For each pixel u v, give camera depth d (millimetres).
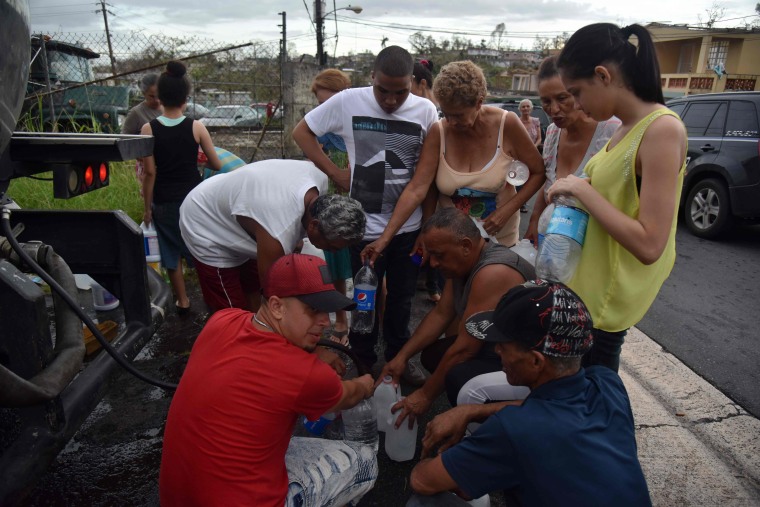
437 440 1938
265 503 1688
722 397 3094
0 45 1671
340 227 2287
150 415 2945
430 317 2604
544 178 2979
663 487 2375
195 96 9570
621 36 1740
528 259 2738
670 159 1670
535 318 1502
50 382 1800
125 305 2662
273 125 10641
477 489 1561
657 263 1936
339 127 2949
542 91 2670
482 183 2834
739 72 31562
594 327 1992
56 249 2652
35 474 1801
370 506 2338
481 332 1830
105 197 5938
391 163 2922
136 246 2572
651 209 1688
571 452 1439
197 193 2818
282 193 2465
